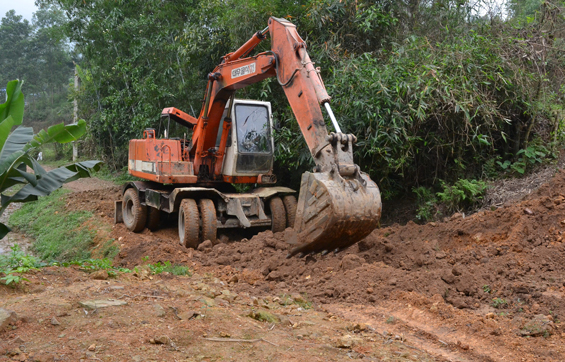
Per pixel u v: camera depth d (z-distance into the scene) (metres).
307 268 6.45
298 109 6.60
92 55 20.48
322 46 10.48
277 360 3.41
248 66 8.10
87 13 19.58
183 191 8.91
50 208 15.92
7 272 5.00
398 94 8.66
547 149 9.17
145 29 17.28
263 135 9.91
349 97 9.14
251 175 10.00
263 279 6.48
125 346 3.40
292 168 11.83
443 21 10.78
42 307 4.04
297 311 4.98
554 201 6.74
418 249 6.66
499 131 9.55
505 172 9.41
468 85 8.70
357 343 3.94
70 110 44.59
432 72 8.49
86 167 6.02
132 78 17.86
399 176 10.30
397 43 10.15
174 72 16.20
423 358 3.75
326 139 5.79
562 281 5.26
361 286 5.60
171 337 3.62
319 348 3.72
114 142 23.61
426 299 5.07
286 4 11.41
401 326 4.58
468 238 7.11
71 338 3.51
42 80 60.75
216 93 9.18
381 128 8.90
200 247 8.56
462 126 9.20
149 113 16.84
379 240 6.93
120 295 4.54
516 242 6.31
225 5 12.66
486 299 5.22
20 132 5.92
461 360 3.85
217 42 12.83
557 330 4.31
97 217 13.19
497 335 4.30
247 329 3.97
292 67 6.79
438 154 9.77
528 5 11.94
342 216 5.38
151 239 10.28
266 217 9.38
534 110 9.22
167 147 9.87
